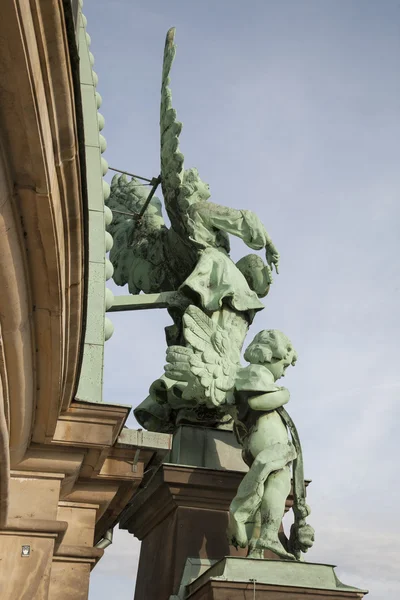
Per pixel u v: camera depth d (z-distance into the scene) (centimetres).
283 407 1350
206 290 1458
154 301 1517
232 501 1256
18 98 540
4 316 702
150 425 1521
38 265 704
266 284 1538
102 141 1342
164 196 1596
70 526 1050
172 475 1352
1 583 927
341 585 1195
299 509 1312
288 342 1391
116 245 1736
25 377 809
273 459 1263
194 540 1327
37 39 541
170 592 1277
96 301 1180
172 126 1568
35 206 637
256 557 1209
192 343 1384
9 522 948
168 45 1616
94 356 1131
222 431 1475
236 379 1338
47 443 988
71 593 1014
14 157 589
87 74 1361
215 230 1548
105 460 1066
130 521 1520
